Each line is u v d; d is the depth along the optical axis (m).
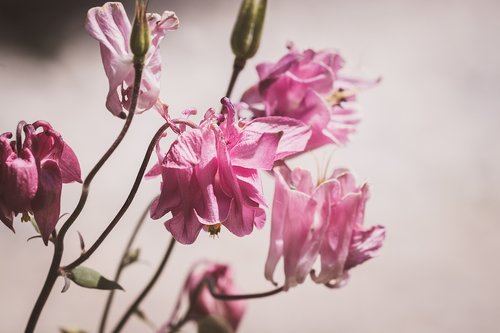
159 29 0.48
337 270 0.50
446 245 1.44
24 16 1.93
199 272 0.63
